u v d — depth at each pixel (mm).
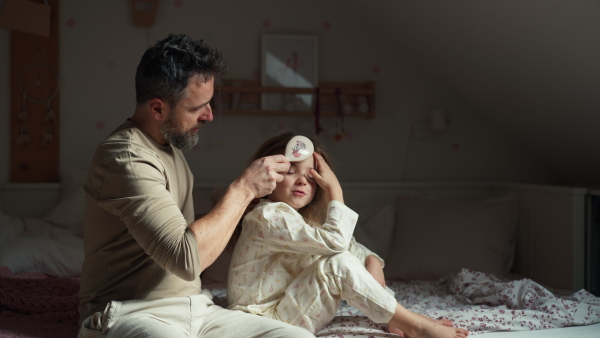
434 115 3529
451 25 2920
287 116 3502
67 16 3285
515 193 3289
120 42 3336
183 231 1485
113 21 3326
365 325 1820
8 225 2896
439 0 2789
